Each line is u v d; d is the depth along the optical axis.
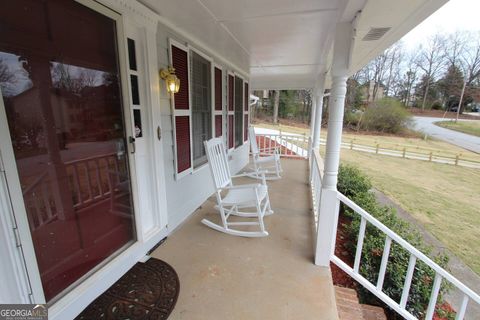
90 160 1.61
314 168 3.61
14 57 1.15
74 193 1.51
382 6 1.33
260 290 1.76
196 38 2.84
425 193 8.76
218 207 2.66
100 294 1.68
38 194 1.29
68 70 1.42
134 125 1.94
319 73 5.10
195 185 3.15
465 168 11.89
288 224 2.80
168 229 2.52
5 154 1.10
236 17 2.16
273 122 24.09
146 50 2.00
